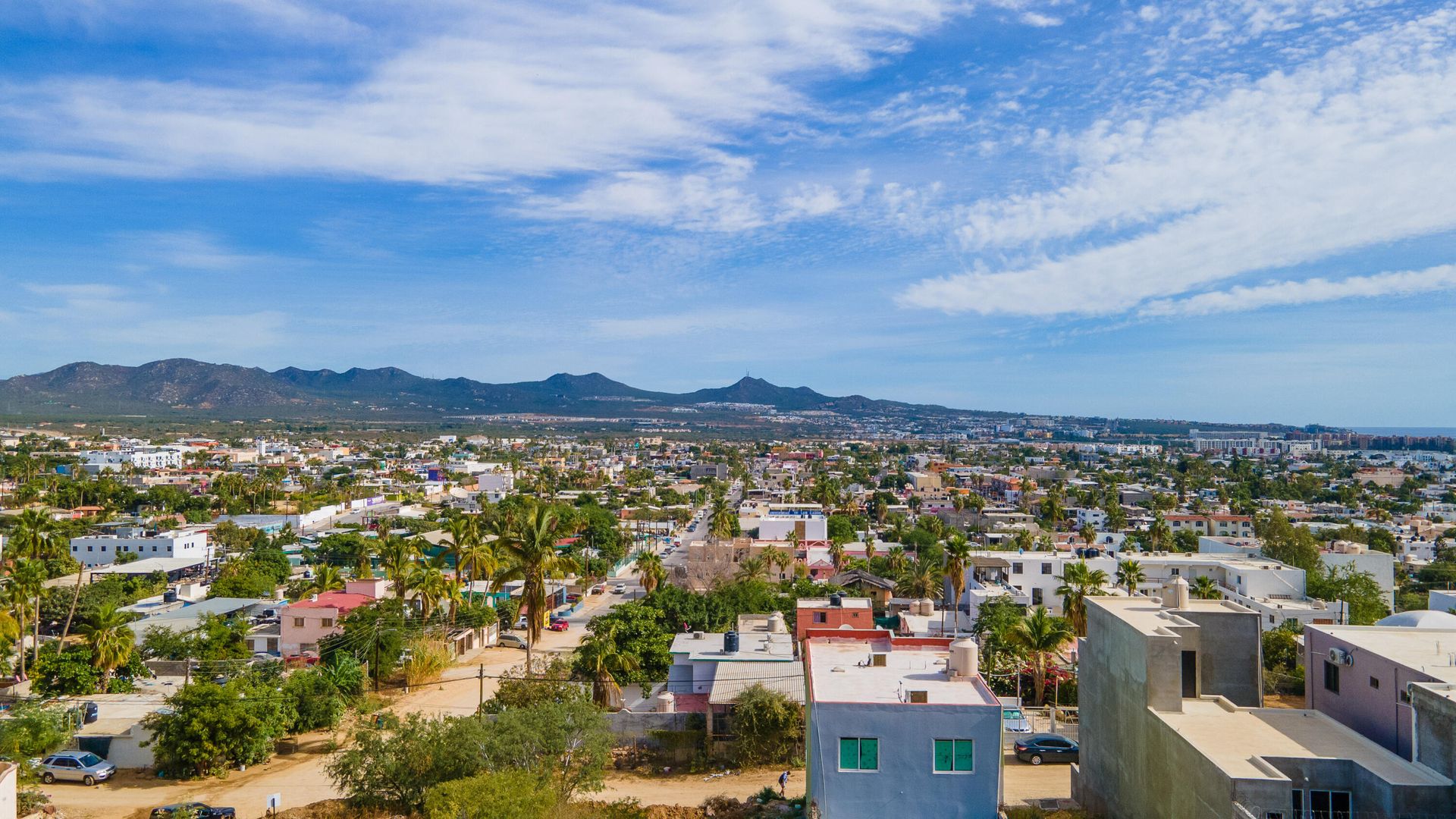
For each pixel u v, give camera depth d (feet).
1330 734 102.47
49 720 184.14
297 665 263.70
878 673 124.88
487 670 270.26
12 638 247.70
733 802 152.56
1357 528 535.60
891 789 106.32
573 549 499.10
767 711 176.35
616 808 147.02
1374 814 87.76
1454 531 612.70
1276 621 271.28
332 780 168.25
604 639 223.71
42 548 287.69
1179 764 96.73
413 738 157.48
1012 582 318.24
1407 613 147.33
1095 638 124.77
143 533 511.40
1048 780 154.10
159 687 242.17
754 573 380.17
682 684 209.67
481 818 117.50
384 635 251.39
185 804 162.50
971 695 113.50
